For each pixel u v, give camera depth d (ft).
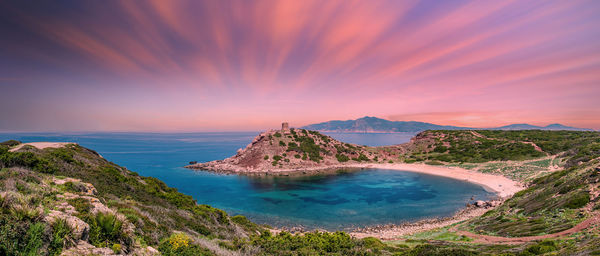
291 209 218.18
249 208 222.89
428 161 454.81
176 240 46.80
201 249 49.78
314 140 547.08
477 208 203.51
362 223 180.24
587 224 78.84
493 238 98.07
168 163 547.90
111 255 32.30
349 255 68.08
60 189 54.95
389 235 148.25
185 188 306.96
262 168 439.22
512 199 178.91
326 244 72.64
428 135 579.48
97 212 40.16
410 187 297.53
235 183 337.11
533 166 315.37
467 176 341.00
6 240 23.35
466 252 63.67
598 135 415.85
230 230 100.99
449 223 165.89
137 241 42.45
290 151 494.18
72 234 30.50
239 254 57.82
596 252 43.65
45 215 31.24
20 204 28.78
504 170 330.13
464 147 472.44
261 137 539.29
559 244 66.85
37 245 24.98
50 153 106.01
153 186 131.54
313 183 332.80
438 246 86.53
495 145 442.50
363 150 554.87
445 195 254.27
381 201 238.27
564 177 150.71
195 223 82.58
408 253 70.64
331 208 219.00
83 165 111.24
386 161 502.79
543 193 140.56
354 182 335.26
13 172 54.19
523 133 516.73
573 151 317.63
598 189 101.60
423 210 206.39
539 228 93.56
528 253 61.72
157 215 70.74
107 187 87.40
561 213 100.58
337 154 517.96
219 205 233.76
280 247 67.56
